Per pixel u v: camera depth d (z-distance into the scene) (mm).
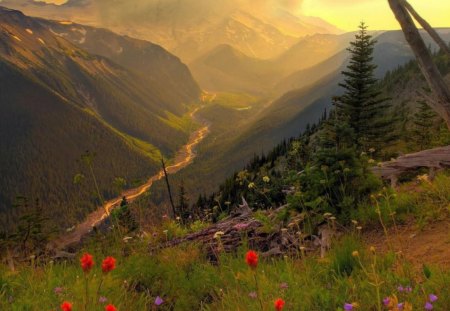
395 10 4969
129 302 4445
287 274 4422
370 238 6090
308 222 6738
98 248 6637
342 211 6758
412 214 6570
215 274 5262
